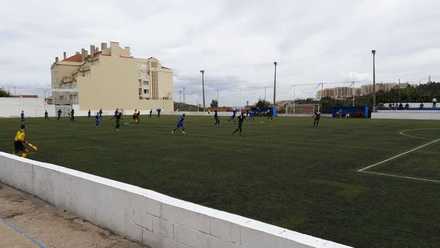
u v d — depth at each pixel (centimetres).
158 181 820
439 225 507
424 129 2628
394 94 8069
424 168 978
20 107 6272
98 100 7494
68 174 577
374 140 1805
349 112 5259
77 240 464
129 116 6512
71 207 576
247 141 1770
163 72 9412
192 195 690
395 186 755
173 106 8912
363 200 643
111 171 949
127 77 7919
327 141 1761
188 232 381
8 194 712
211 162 1098
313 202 632
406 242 446
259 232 316
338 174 895
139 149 1442
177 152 1345
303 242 286
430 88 8306
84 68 7969
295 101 7356
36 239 469
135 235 453
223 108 8044
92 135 2161
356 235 472
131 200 455
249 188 744
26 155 1265
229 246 341
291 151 1366
